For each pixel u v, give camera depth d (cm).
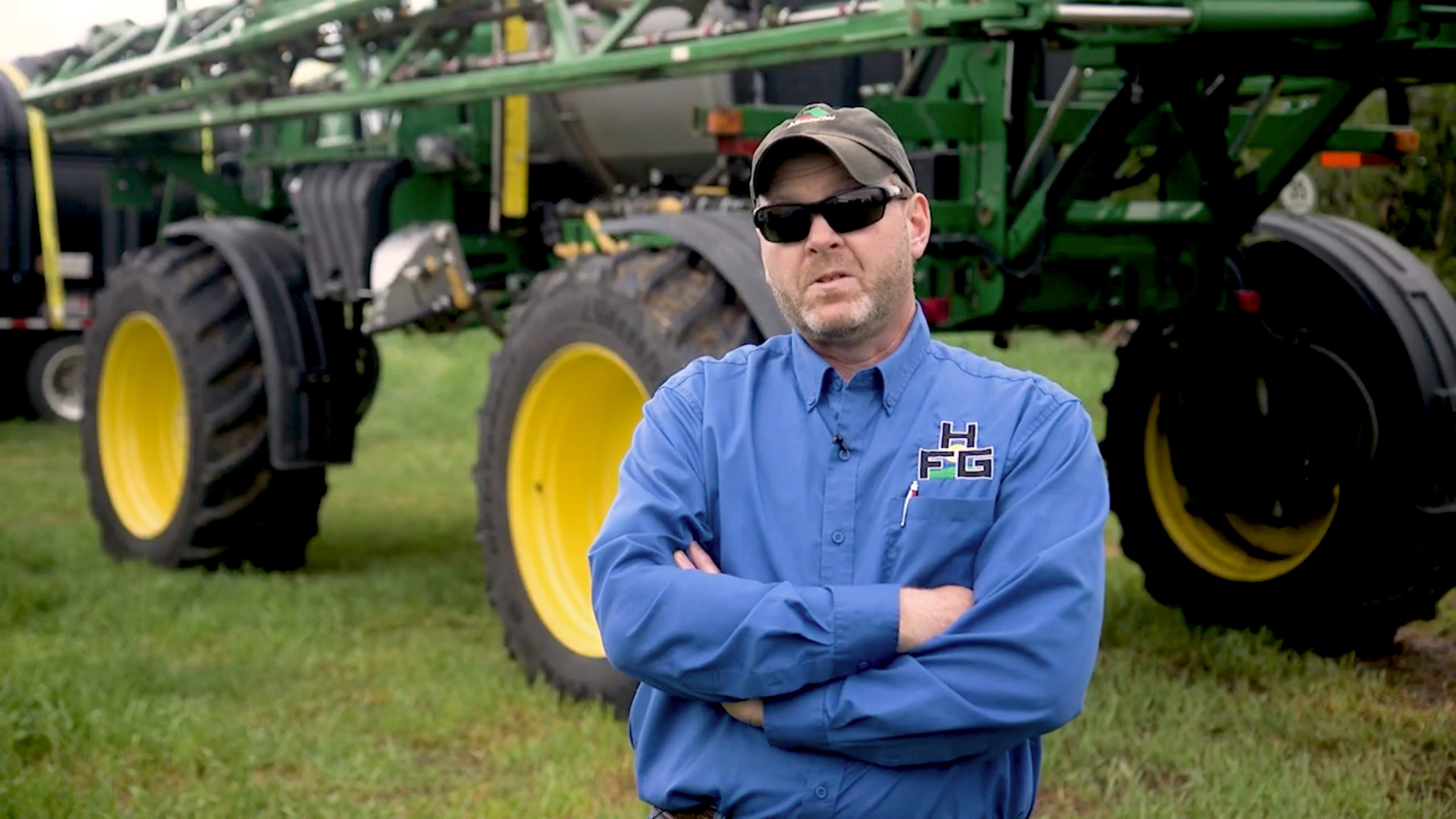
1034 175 442
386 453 1098
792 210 195
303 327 631
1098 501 194
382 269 583
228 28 651
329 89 624
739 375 209
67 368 1293
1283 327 513
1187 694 433
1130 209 460
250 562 670
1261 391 508
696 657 191
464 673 482
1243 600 520
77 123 766
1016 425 196
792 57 411
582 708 443
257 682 473
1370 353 484
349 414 644
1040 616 187
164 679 466
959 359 203
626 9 481
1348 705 434
